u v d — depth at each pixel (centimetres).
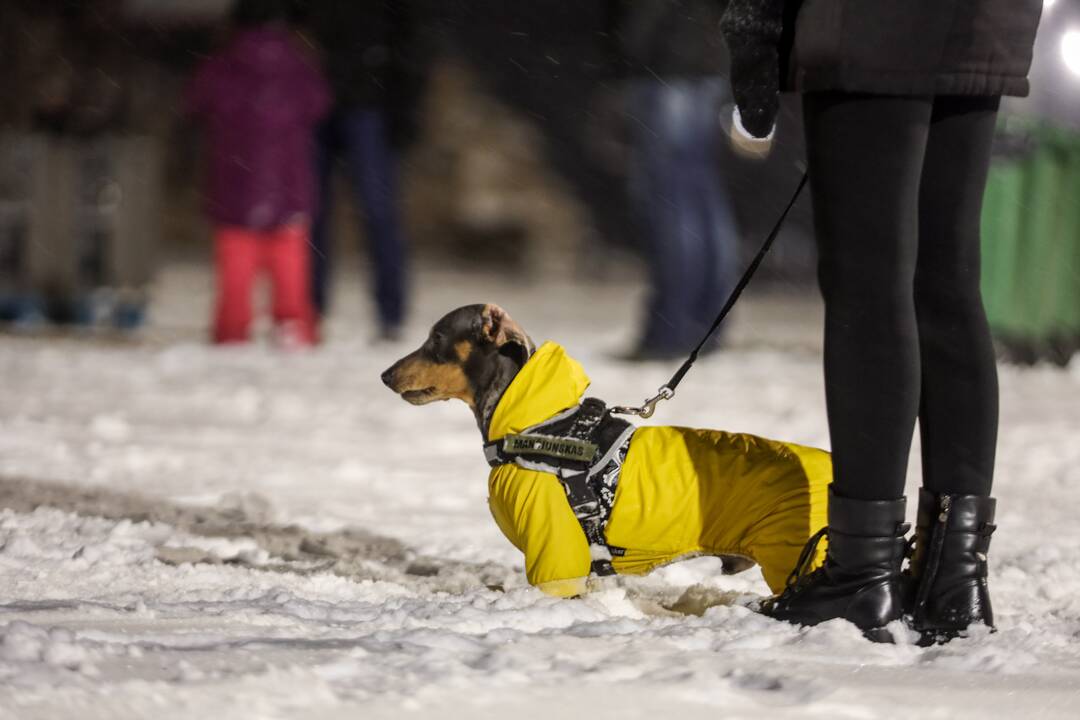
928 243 636
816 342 2428
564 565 673
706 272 2045
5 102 2409
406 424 1484
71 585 698
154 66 3562
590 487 676
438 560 823
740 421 1455
